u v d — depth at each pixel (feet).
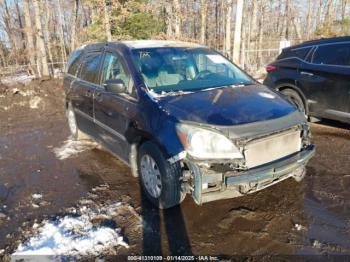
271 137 9.71
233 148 9.17
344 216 10.51
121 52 13.46
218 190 9.46
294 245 9.23
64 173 14.67
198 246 9.33
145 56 13.04
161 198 10.55
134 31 55.67
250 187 9.75
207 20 82.38
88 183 13.55
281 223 10.23
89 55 16.69
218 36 89.30
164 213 10.93
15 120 26.86
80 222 10.57
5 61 66.85
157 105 10.67
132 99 11.84
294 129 10.34
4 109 31.14
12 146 19.21
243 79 13.55
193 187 9.41
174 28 57.62
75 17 72.84
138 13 55.31
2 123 25.90
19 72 58.80
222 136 9.18
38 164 15.90
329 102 18.71
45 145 19.03
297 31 93.91
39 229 10.28
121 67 13.14
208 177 9.16
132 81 12.15
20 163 16.19
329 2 92.84
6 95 34.86
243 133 9.30
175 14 53.52
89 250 9.25
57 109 30.78
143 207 11.38
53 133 21.80
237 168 9.27
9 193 12.94
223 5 76.33
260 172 9.34
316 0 104.78
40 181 13.94
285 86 21.12
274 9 111.14
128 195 12.35
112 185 13.28
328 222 10.21
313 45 19.92
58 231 10.09
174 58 13.41
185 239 9.64
